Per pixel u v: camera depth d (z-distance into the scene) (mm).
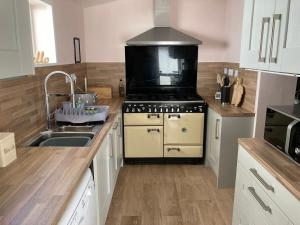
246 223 1641
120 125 3078
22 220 881
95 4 3506
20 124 1742
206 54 3656
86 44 3656
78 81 3312
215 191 2715
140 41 3090
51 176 1214
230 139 2662
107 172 2123
